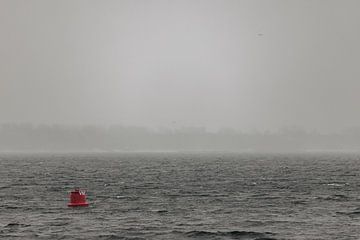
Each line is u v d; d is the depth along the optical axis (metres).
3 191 105.69
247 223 67.12
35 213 75.00
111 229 63.03
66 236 59.25
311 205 83.12
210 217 71.44
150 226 64.88
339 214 73.69
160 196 95.81
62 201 88.44
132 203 85.56
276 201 88.25
